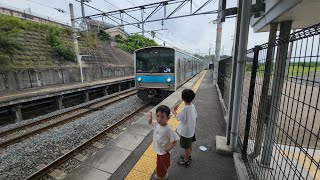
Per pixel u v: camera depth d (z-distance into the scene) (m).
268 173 2.53
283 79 2.42
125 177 2.96
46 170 3.88
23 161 4.47
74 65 18.12
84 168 3.21
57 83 14.37
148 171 3.10
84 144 4.93
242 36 2.89
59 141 5.48
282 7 2.05
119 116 7.96
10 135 6.12
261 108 2.79
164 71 9.12
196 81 15.76
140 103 10.19
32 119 7.96
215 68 13.44
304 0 1.63
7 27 14.91
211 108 6.96
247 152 3.19
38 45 16.33
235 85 3.18
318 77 1.50
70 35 21.27
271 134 2.67
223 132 4.62
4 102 8.09
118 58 27.38
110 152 3.73
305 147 4.15
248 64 3.35
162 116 2.37
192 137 3.03
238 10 3.23
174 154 3.58
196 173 3.01
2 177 3.90
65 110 9.03
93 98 14.67
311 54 1.49
